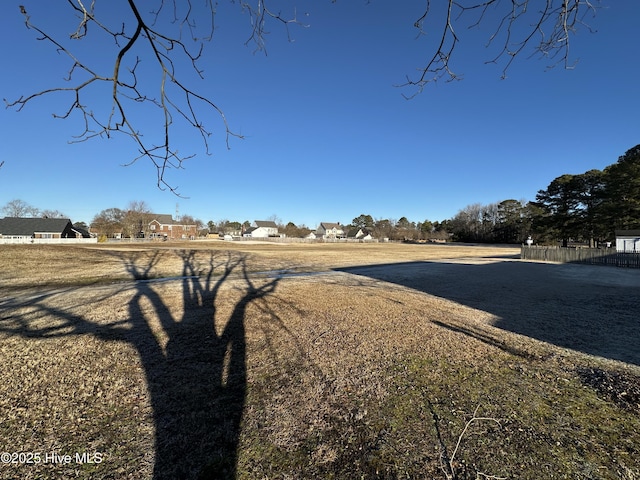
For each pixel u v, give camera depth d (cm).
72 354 429
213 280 1181
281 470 221
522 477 215
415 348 465
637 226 3097
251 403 309
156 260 1792
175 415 287
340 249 3922
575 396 329
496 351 461
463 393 333
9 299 834
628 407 308
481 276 1413
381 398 321
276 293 891
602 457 236
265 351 447
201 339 495
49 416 283
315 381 357
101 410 294
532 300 870
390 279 1288
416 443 251
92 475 213
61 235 4866
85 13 160
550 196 4131
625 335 555
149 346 462
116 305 738
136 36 183
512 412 297
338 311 682
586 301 862
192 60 208
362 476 216
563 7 198
